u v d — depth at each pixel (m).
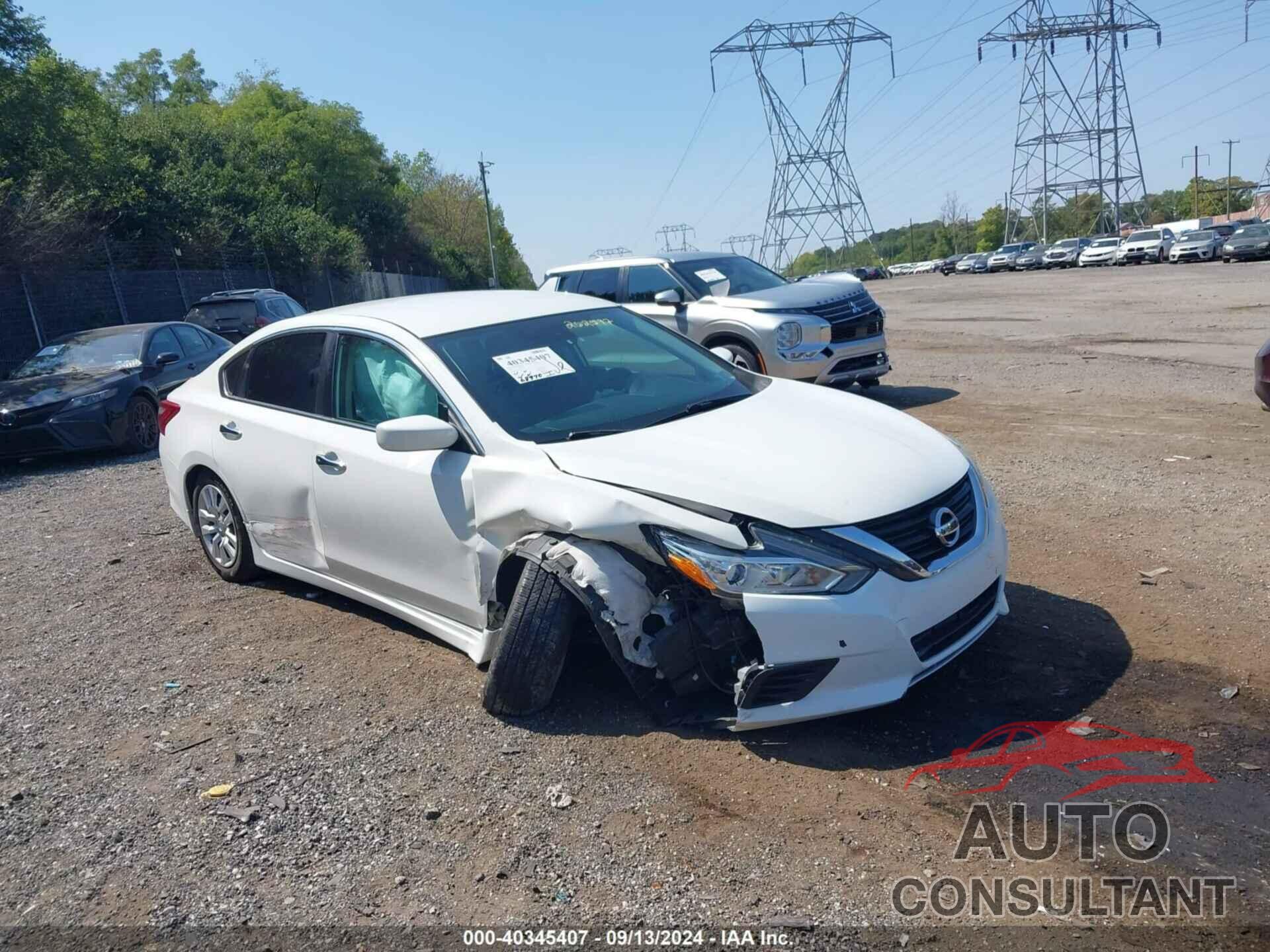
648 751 3.61
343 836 3.22
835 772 3.39
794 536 3.40
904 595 3.41
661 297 10.66
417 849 3.13
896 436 4.12
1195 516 5.73
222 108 51.59
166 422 6.03
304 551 5.08
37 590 6.07
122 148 28.70
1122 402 9.63
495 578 4.00
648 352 4.97
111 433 11.12
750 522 3.44
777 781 3.36
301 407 5.09
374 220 55.97
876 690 3.41
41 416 10.69
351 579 4.84
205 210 30.78
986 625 3.81
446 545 4.20
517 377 4.42
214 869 3.10
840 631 3.35
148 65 52.91
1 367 19.02
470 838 3.17
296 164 48.19
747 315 9.98
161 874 3.10
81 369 11.83
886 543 3.46
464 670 4.42
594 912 2.79
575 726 3.83
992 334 17.97
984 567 3.74
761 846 3.03
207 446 5.56
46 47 23.14
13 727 4.16
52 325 20.91
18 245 19.06
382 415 4.61
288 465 5.00
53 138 23.48
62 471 10.83
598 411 4.33
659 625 3.68
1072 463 7.20
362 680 4.38
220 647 4.89
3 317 19.31
